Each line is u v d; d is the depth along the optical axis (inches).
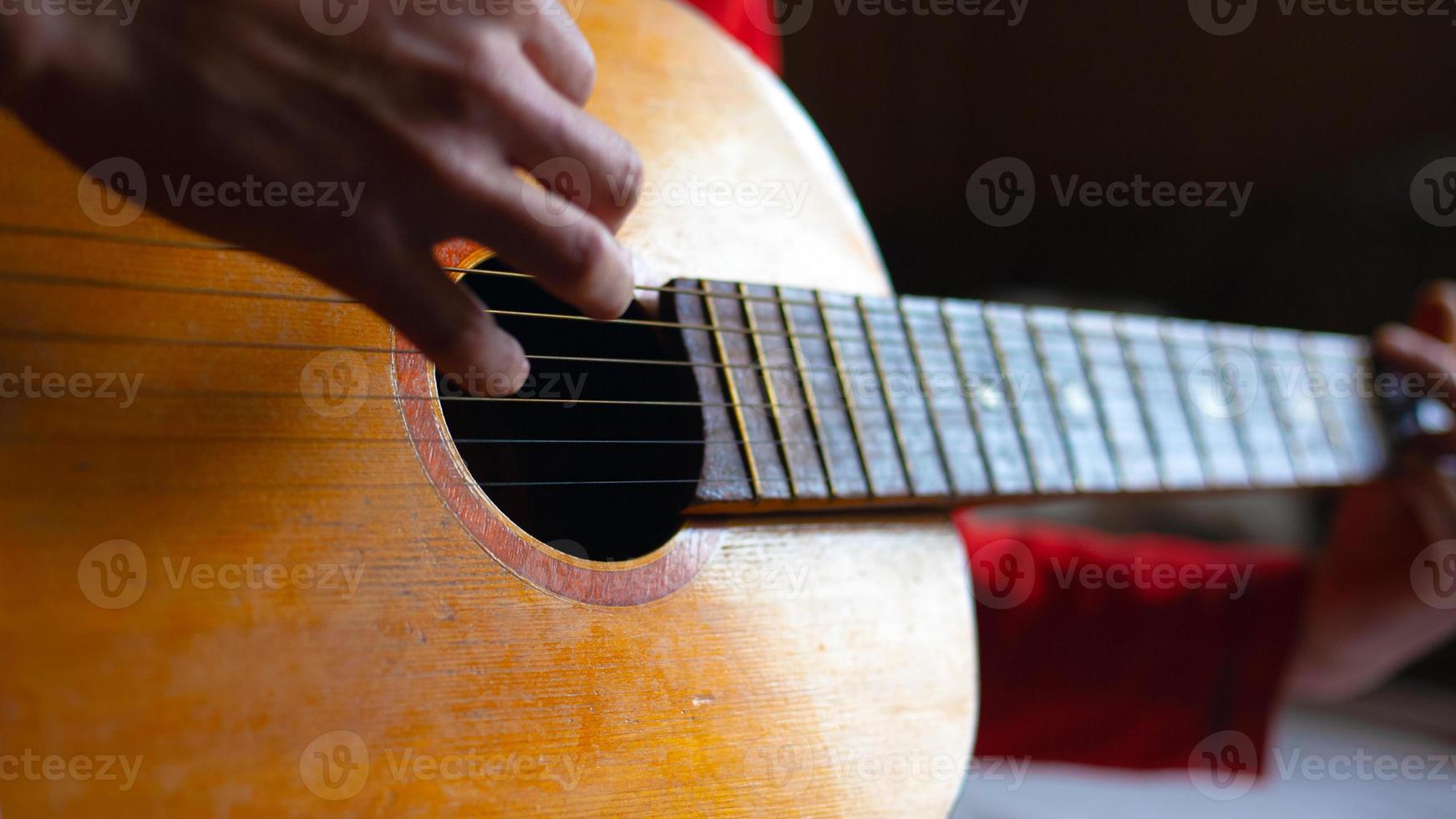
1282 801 64.9
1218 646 35.5
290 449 25.2
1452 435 34.2
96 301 24.7
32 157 24.8
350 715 24.9
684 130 29.1
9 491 24.2
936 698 27.8
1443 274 85.6
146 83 23.0
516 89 23.9
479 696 25.4
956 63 94.7
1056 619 34.9
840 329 28.7
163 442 24.7
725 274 28.5
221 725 24.4
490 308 27.9
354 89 23.3
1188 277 98.6
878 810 27.1
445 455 25.8
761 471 27.5
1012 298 94.3
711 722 26.4
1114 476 30.7
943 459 28.9
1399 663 36.8
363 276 23.8
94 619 24.2
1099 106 95.9
